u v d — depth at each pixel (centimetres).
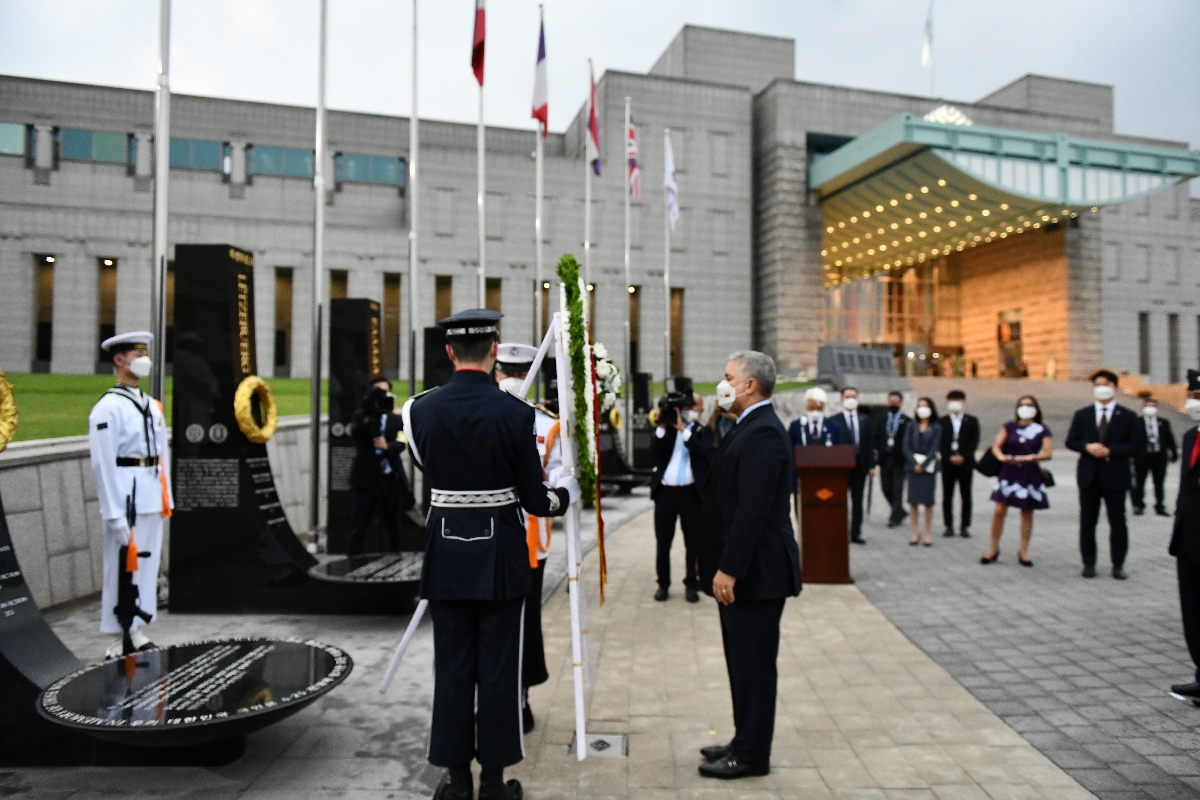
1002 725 439
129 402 565
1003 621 664
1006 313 5750
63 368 3481
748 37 5431
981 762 391
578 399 398
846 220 5134
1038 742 415
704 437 743
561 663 563
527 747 414
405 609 677
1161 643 596
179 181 4100
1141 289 5631
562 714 464
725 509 383
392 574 649
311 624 651
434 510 346
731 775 371
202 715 339
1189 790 360
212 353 689
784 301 4800
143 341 577
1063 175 4056
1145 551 998
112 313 3675
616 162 4588
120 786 360
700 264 4716
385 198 4378
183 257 693
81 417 1224
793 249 4828
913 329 6178
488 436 339
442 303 4378
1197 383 484
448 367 1067
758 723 370
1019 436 918
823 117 4891
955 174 4100
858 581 833
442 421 342
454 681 338
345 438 1008
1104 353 5478
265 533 682
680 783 369
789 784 367
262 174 4231
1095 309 5212
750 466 362
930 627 649
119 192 4016
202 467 686
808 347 4831
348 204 4319
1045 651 579
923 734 427
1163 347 5672
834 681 516
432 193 4309
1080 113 5850
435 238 4294
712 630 649
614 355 4519
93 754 380
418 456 352
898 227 5212
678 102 4731
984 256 5981
